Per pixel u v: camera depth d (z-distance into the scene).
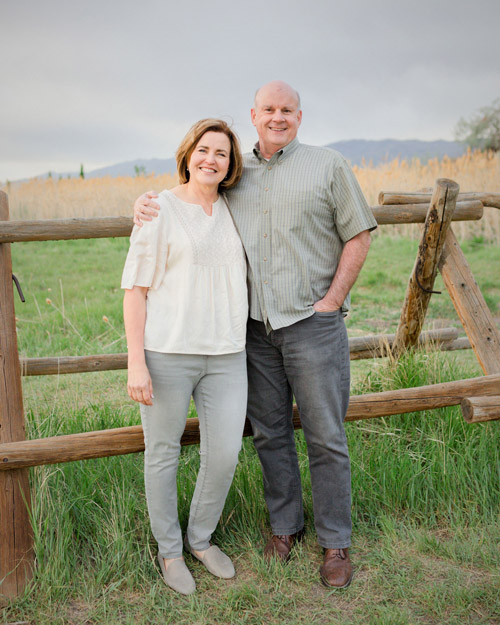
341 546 2.62
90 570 2.62
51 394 5.07
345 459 2.62
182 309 2.33
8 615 2.38
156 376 2.37
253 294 2.54
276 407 2.71
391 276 9.77
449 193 3.29
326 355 2.52
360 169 15.82
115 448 2.59
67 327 7.05
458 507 3.04
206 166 2.37
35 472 2.74
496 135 25.47
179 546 2.61
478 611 2.40
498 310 7.52
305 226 2.46
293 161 2.47
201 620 2.37
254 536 2.89
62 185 18.55
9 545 2.48
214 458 2.51
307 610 2.43
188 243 2.33
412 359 3.98
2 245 2.65
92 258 12.91
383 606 2.43
